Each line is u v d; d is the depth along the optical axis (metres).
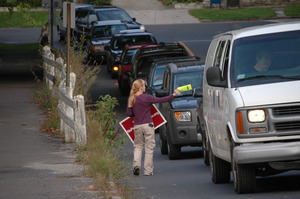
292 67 24.00
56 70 55.62
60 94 42.00
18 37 112.19
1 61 89.06
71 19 43.34
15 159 33.00
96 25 89.69
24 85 69.50
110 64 80.31
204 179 28.66
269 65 24.25
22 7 63.97
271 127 22.55
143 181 28.69
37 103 57.38
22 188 25.16
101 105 38.16
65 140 38.44
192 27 112.88
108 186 25.23
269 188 24.61
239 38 25.48
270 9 129.50
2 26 123.88
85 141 34.91
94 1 131.12
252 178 23.03
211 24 116.62
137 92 30.81
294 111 22.50
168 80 40.53
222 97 24.77
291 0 134.25
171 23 120.19
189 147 45.59
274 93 22.78
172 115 36.78
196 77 40.00
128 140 46.75
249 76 24.02
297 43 24.84
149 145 30.84
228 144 24.36
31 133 42.56
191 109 36.56
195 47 90.69
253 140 22.66
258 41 25.14
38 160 32.47
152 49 56.91
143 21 122.00
